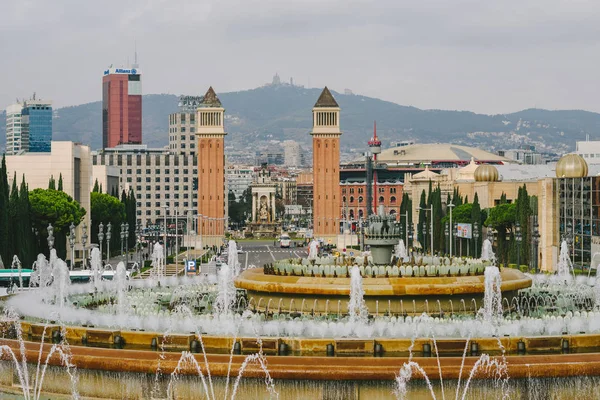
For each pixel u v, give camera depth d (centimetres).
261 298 7044
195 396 5438
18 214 17138
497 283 6688
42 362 5778
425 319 6206
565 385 5312
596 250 16138
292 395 5297
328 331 5978
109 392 5600
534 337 5678
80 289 9150
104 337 6056
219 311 7538
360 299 6500
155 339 5894
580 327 6169
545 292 8631
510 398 5294
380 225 7406
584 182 16625
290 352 5641
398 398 5241
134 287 9475
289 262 7706
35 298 8238
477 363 5284
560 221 17838
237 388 5359
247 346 5691
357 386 5253
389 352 5625
